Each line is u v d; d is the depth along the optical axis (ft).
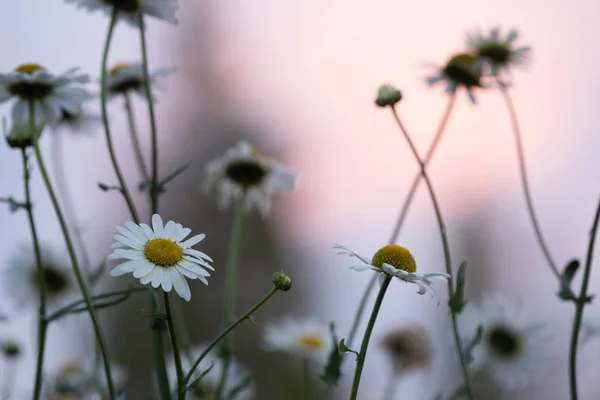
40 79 3.09
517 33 3.46
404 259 2.84
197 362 2.76
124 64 3.40
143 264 2.76
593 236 3.05
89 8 3.21
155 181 3.10
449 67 3.41
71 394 3.47
